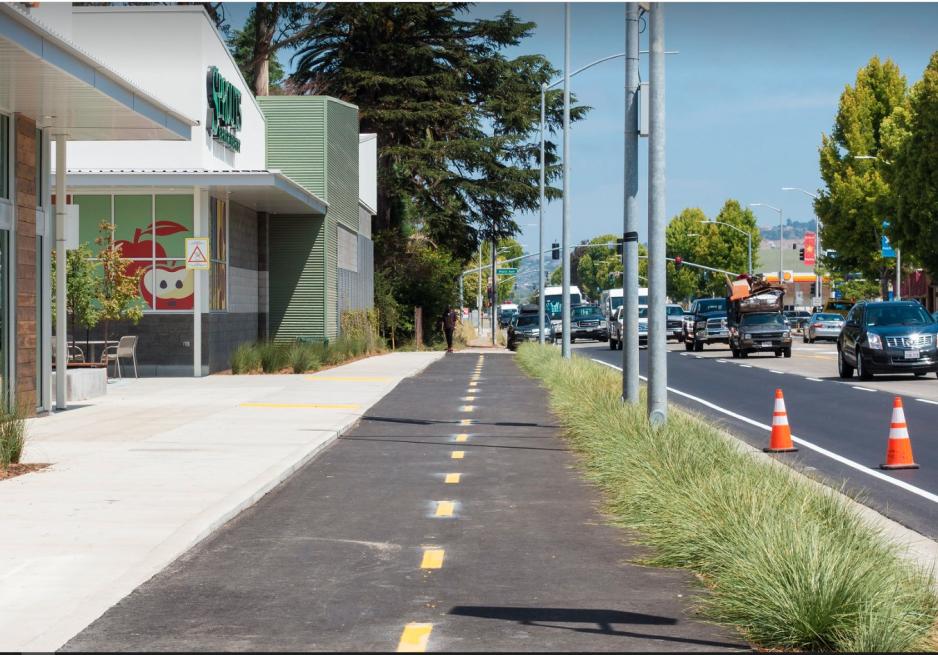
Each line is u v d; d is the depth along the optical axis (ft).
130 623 22.72
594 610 23.70
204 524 31.94
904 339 96.53
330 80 184.55
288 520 34.17
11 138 61.98
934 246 191.42
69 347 96.37
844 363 102.63
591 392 65.51
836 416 67.77
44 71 53.11
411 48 180.65
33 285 64.28
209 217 100.27
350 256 150.61
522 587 25.72
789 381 100.07
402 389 87.51
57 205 68.85
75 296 85.35
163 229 97.81
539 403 75.05
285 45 161.89
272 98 129.29
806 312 373.81
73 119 64.64
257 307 123.54
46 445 50.19
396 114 177.68
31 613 23.16
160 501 35.73
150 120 65.16
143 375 98.17
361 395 79.00
